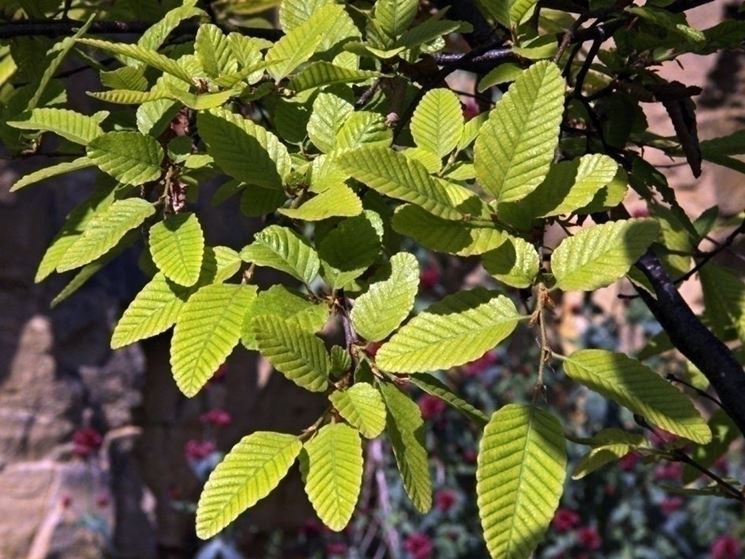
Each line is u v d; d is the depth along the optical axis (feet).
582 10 2.76
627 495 9.58
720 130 8.32
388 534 9.29
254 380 9.70
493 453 1.67
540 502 1.64
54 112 2.26
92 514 8.60
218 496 1.71
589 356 1.82
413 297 1.88
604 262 1.83
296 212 1.89
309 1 2.40
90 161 2.11
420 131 2.18
